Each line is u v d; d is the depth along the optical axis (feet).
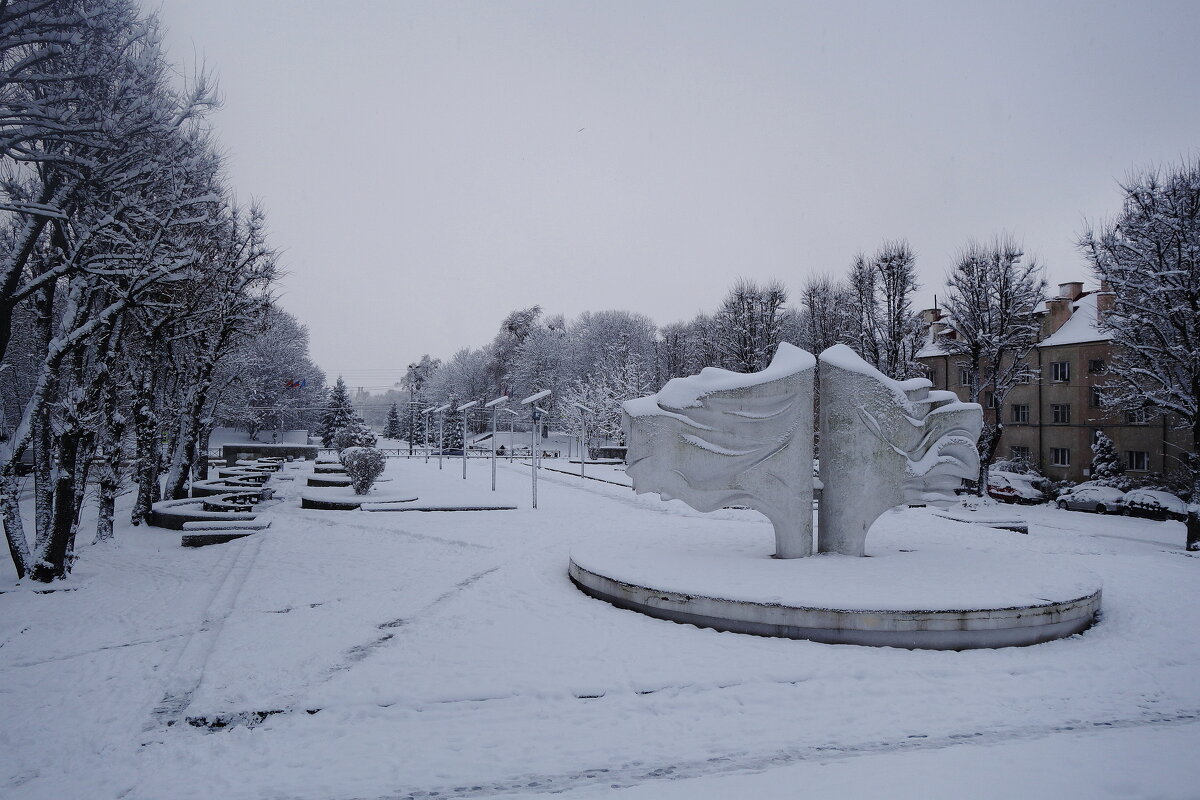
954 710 24.98
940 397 44.37
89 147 45.57
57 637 33.40
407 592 41.60
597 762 21.09
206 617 36.60
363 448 95.50
